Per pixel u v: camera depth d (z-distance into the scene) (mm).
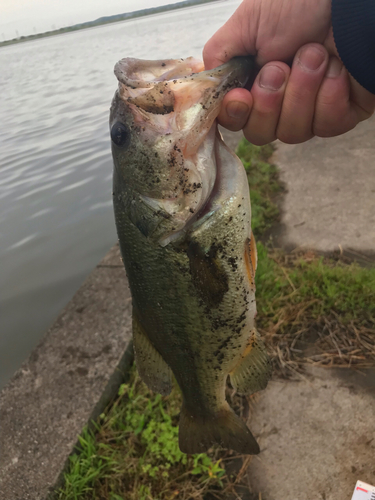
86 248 835
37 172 1246
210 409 290
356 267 468
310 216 611
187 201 235
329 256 518
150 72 244
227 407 295
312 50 214
